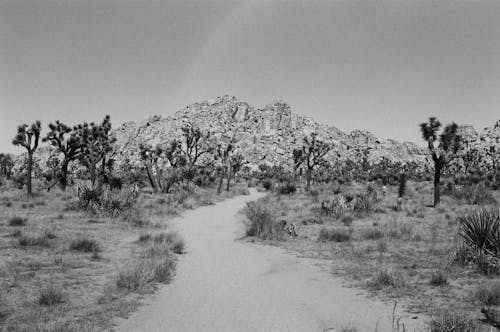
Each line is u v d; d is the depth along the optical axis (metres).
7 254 12.12
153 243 14.21
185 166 54.50
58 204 27.52
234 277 10.60
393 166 102.44
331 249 14.70
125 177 54.22
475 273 10.48
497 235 11.54
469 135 154.62
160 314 7.49
